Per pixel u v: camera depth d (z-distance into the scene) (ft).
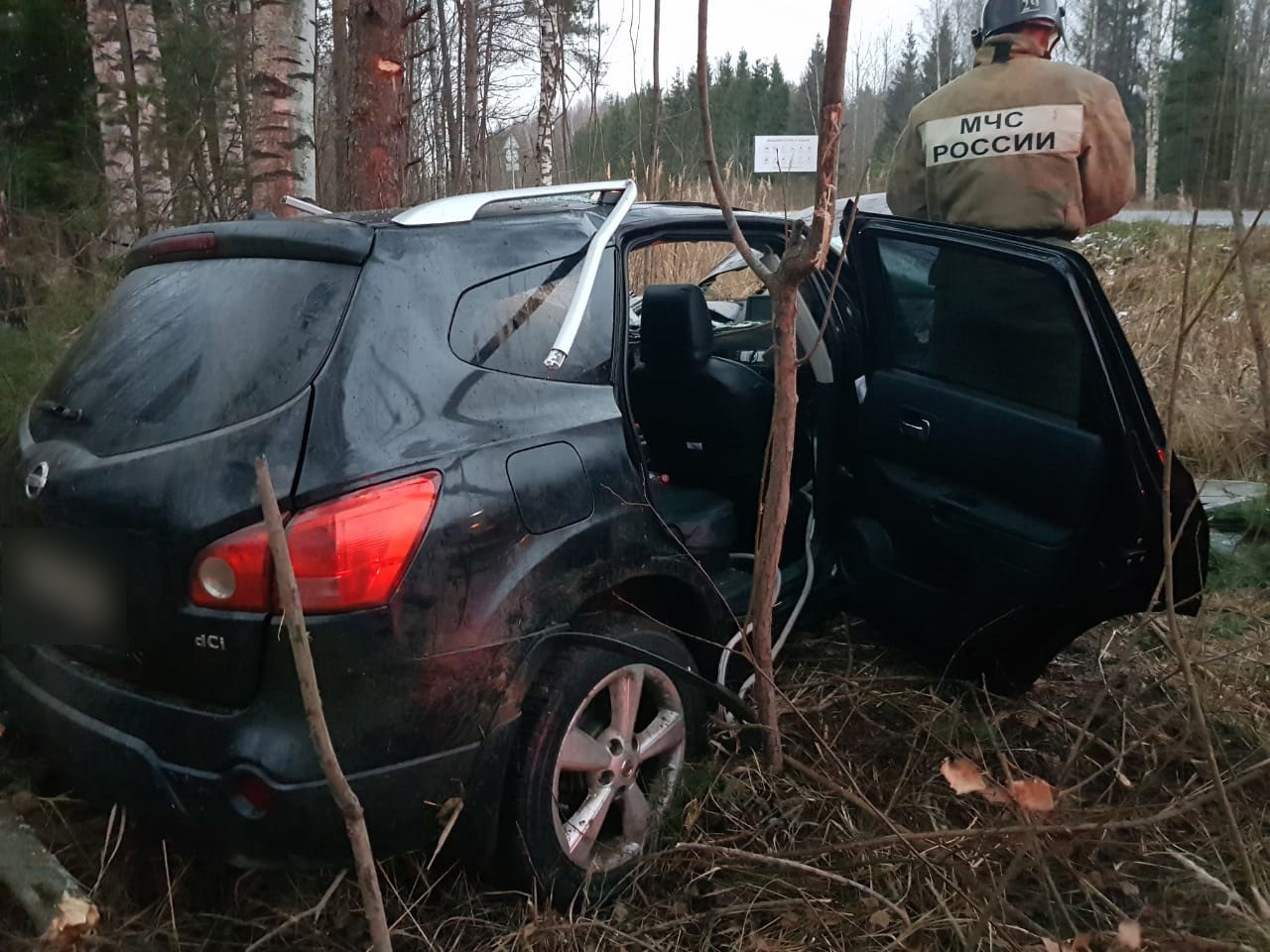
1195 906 7.12
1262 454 16.48
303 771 6.18
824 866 7.86
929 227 9.75
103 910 7.12
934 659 10.46
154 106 21.07
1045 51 10.94
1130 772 9.09
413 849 6.84
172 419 7.00
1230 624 11.43
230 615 6.29
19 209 19.57
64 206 20.71
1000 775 9.07
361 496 6.41
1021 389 9.43
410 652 6.47
